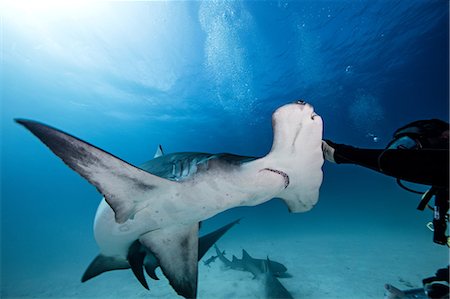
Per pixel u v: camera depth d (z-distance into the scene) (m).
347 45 14.88
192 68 16.27
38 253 20.72
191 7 12.59
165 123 24.02
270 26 13.73
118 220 2.11
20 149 36.66
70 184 61.59
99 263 3.62
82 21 12.55
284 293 4.98
